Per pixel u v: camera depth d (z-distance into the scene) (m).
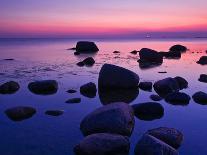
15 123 10.27
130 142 8.66
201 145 8.51
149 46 75.25
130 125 9.45
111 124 9.08
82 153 7.64
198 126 10.15
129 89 16.17
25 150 8.13
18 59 33.56
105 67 16.52
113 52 47.28
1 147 8.34
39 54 42.34
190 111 11.88
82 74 21.69
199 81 18.92
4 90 15.18
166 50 55.31
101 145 7.60
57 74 21.61
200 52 48.53
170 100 13.41
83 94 14.95
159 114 11.38
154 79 19.77
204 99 13.24
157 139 7.75
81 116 11.17
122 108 9.71
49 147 8.31
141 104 11.54
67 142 8.67
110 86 16.16
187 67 26.83
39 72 22.64
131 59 34.94
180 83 17.02
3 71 23.11
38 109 12.04
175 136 8.55
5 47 65.88
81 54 42.88
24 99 13.75
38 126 10.01
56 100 13.61
